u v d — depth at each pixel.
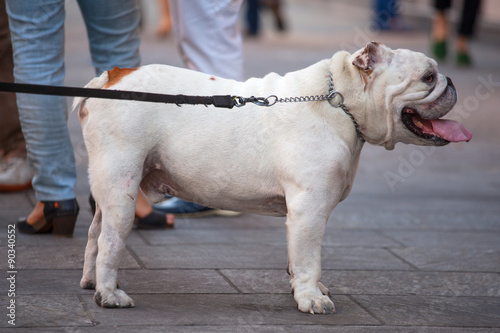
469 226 4.98
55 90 2.78
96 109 3.06
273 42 14.61
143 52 11.80
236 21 4.74
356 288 3.55
